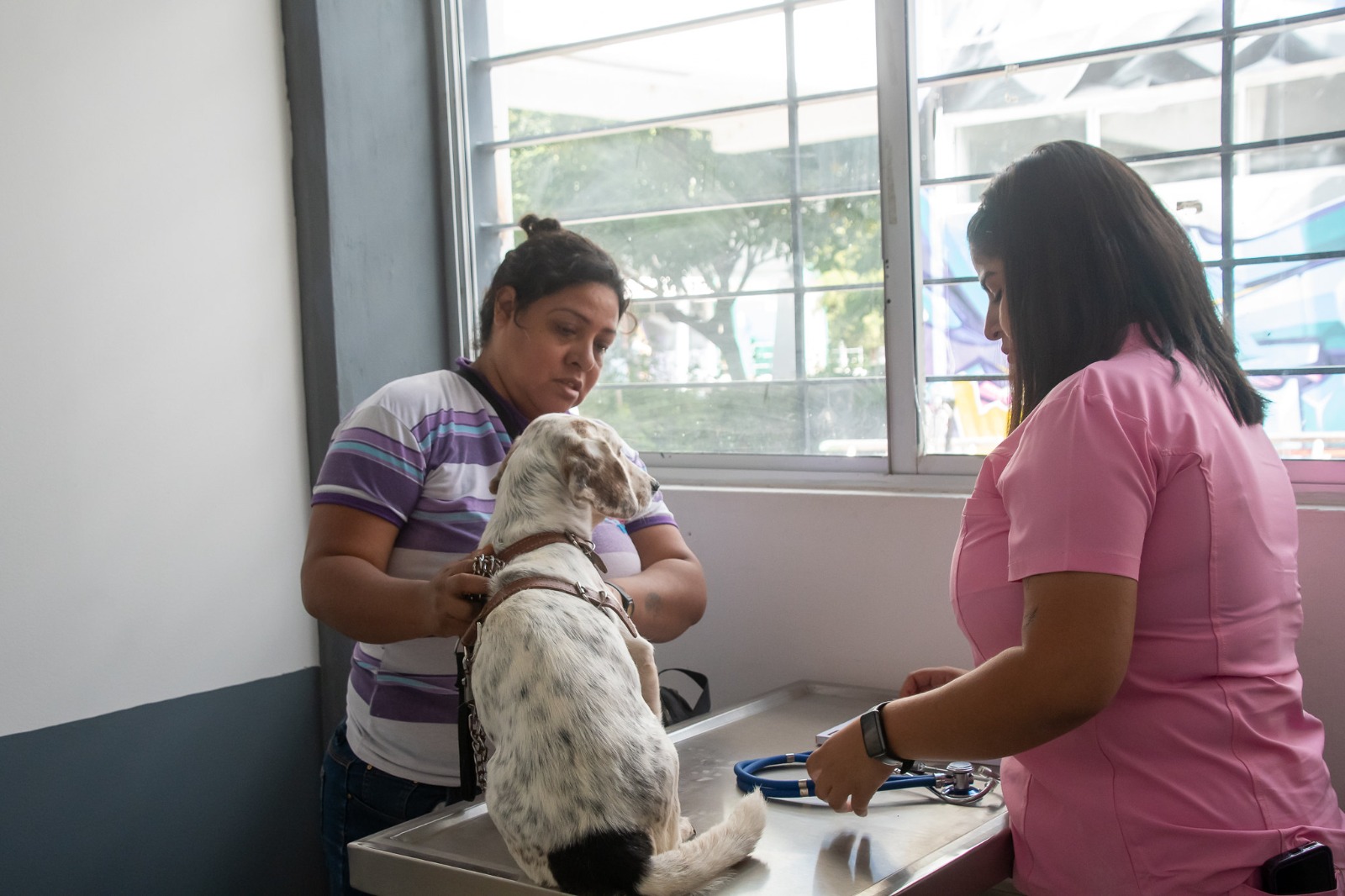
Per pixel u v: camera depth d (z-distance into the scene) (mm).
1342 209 1821
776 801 1506
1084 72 2021
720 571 2289
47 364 2055
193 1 2301
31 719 2039
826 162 2326
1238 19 1891
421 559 1632
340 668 2502
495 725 1256
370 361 2561
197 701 2307
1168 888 1111
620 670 1282
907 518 2064
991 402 2141
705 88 2471
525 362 1730
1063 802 1188
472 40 2754
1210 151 1920
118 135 2170
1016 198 1269
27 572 2027
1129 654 1056
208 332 2328
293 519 2500
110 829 2162
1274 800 1115
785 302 2400
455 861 1315
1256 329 1900
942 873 1229
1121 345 1219
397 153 2621
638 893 1141
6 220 1996
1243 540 1139
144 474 2211
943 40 2137
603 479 1412
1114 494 1065
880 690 2084
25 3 2027
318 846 2543
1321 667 1719
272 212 2459
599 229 2646
